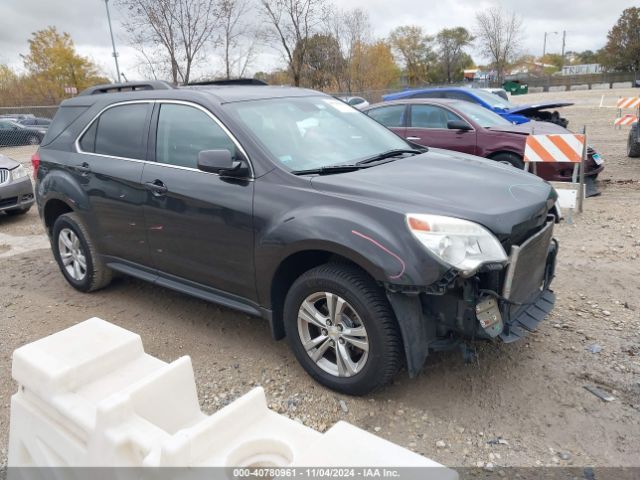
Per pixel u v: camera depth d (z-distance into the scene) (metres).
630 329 3.90
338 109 4.51
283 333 3.59
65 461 1.61
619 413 3.00
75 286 5.15
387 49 46.75
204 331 4.23
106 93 4.88
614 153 12.25
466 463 2.69
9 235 7.67
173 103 4.11
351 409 3.14
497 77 54.78
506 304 3.03
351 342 3.12
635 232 6.08
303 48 21.09
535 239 3.18
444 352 3.67
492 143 8.27
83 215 4.71
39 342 1.84
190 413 1.71
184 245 3.89
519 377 3.37
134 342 1.85
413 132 9.07
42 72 42.69
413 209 2.93
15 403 1.81
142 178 4.09
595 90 53.16
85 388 1.70
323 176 3.38
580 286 4.69
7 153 20.66
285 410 3.16
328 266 3.15
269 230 3.30
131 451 1.44
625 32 73.69
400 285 2.81
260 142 3.58
